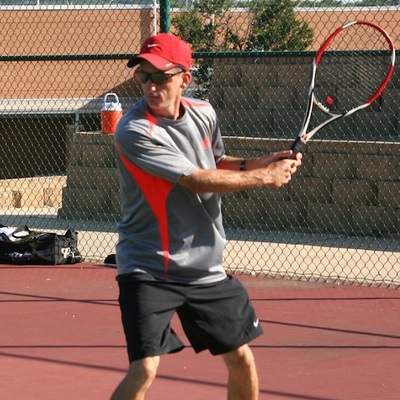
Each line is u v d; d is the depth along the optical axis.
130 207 5.82
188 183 5.56
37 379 7.99
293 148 6.30
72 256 13.65
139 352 5.52
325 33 19.70
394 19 19.08
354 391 7.66
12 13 27.50
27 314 10.44
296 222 16.22
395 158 15.47
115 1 26.55
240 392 6.05
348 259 13.73
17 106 29.39
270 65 19.45
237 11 19.97
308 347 9.02
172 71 5.62
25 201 20.95
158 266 5.70
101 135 17.64
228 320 5.83
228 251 14.48
